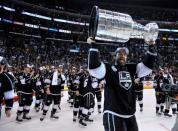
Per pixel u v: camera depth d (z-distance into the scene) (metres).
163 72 8.98
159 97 9.09
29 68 7.65
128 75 2.67
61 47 33.38
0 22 29.53
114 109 2.58
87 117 7.82
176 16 39.72
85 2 37.34
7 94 3.56
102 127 7.16
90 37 2.27
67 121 7.81
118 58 2.69
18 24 31.20
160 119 8.41
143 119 8.38
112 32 2.04
